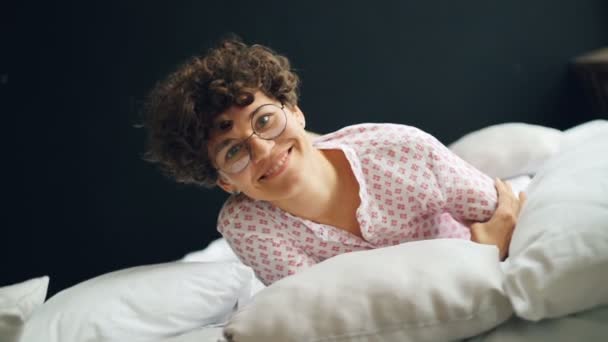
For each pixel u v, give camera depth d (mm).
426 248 881
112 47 2127
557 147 1644
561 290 774
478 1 2318
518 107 2396
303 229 1171
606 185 933
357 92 2293
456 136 2377
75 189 2186
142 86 2156
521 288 796
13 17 2078
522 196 1198
